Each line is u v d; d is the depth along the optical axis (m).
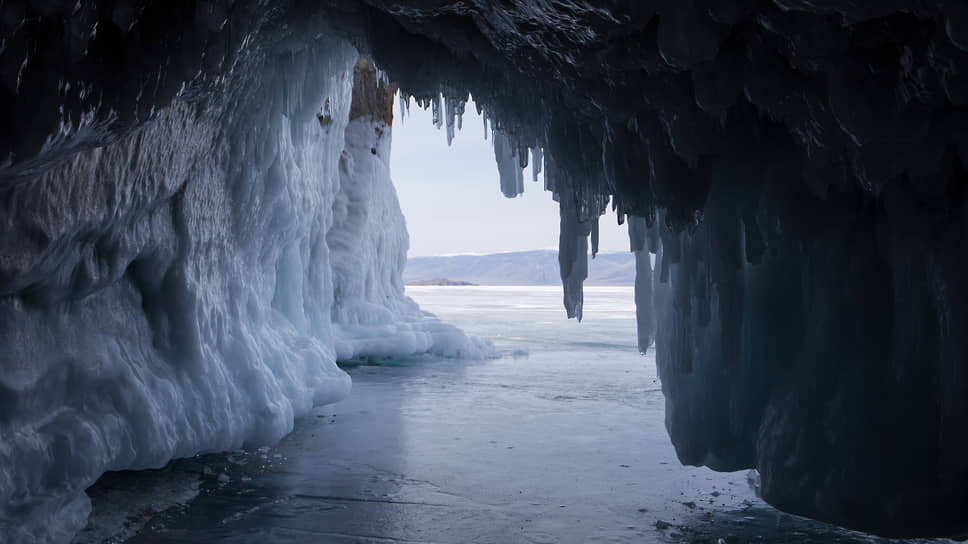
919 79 2.93
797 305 4.20
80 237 3.49
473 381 9.12
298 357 6.45
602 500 4.32
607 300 37.34
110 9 2.37
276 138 5.57
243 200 5.39
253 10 3.33
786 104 3.41
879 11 2.60
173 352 4.58
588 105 4.23
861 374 3.72
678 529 3.81
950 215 3.45
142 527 3.65
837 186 3.79
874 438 3.59
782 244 4.15
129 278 4.34
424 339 11.45
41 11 2.19
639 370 10.18
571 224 5.03
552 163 5.02
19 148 2.36
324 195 8.61
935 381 3.52
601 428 6.37
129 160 3.66
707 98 3.40
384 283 12.93
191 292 4.66
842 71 3.03
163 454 4.02
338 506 4.13
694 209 4.05
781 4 2.67
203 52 2.86
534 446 5.68
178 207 4.57
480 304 31.05
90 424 3.58
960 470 3.38
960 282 3.41
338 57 5.83
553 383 8.99
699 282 4.36
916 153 3.20
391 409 7.19
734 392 4.35
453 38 4.09
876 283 3.79
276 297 7.04
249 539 3.56
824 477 3.67
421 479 4.73
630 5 3.04
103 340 3.96
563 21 3.43
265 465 4.96
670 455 5.42
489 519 3.95
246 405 5.09
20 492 3.09
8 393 3.17
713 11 2.95
